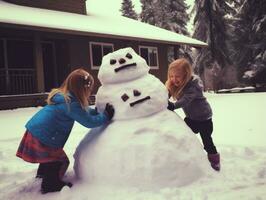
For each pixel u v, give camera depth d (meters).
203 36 18.73
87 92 2.20
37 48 9.03
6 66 9.03
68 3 12.27
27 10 10.30
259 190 2.00
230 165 2.59
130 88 2.20
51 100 2.21
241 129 4.61
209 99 10.98
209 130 2.49
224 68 18.91
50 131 2.15
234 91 16.50
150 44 13.30
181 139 2.15
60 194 2.06
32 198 2.10
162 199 1.89
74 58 10.65
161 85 2.30
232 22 19.73
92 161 2.15
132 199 1.90
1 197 2.18
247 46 17.61
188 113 2.50
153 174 2.03
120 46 12.10
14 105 8.44
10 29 8.88
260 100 9.59
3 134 4.87
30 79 9.66
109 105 2.22
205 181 2.13
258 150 3.15
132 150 2.07
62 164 2.23
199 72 18.97
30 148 2.16
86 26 9.95
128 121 2.18
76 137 4.41
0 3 10.46
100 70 2.31
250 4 16.52
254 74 16.91
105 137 2.17
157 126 2.14
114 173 2.08
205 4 18.52
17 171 2.91
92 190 2.07
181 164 2.08
